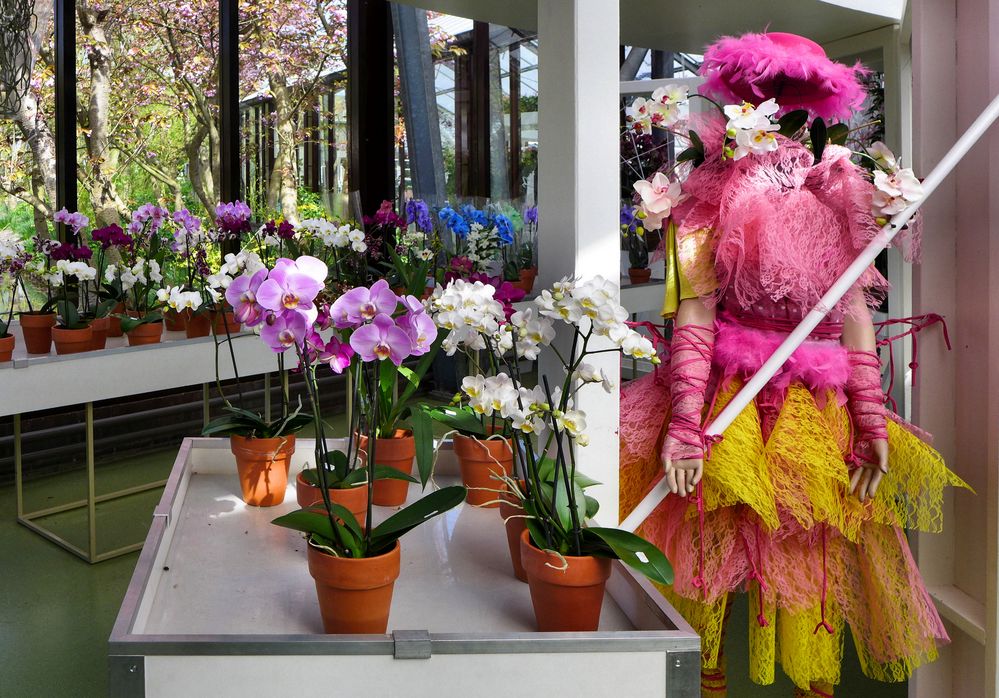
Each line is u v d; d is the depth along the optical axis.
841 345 1.95
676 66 6.26
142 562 1.24
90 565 3.35
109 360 3.15
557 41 1.61
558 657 1.03
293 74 6.02
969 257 1.92
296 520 1.14
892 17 4.19
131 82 5.18
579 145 1.58
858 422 1.87
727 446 1.78
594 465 1.65
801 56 1.91
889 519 1.84
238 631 1.16
